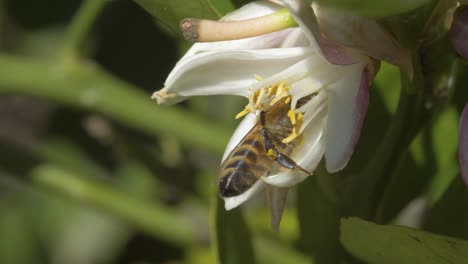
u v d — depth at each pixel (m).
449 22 0.21
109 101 0.29
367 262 0.23
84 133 0.32
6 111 0.34
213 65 0.21
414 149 0.24
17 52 0.32
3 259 0.34
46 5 0.32
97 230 0.34
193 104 0.31
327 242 0.24
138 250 0.33
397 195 0.24
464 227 0.23
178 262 0.32
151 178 0.31
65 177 0.30
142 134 0.32
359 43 0.21
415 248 0.21
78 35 0.29
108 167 0.32
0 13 0.32
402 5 0.20
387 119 0.23
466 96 0.24
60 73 0.29
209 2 0.22
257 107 0.21
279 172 0.21
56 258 0.34
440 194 0.24
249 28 0.20
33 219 0.34
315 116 0.21
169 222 0.30
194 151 0.32
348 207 0.23
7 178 0.34
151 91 0.31
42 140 0.32
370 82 0.21
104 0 0.29
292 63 0.21
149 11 0.22
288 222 0.29
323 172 0.23
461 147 0.21
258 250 0.29
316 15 0.20
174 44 0.31
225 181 0.21
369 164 0.23
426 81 0.22
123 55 0.31
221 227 0.24
